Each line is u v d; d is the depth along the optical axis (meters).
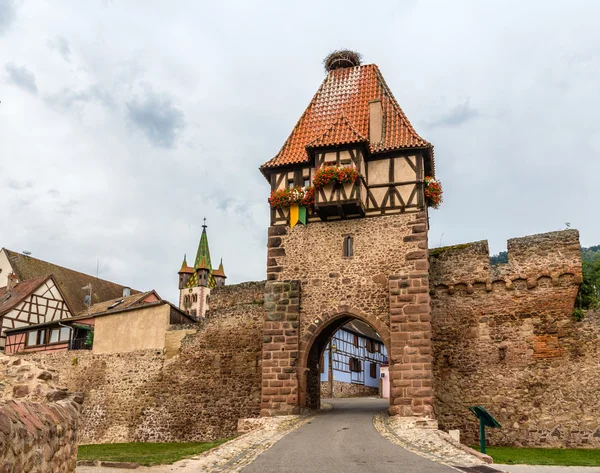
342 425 17.80
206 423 24.72
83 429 27.62
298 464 11.77
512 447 19.94
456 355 21.69
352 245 21.22
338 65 25.80
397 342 19.62
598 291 22.28
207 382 25.16
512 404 20.52
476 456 12.64
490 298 21.67
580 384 19.72
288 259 21.80
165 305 27.22
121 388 27.23
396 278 20.19
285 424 18.22
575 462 15.35
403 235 20.67
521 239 21.72
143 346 27.22
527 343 20.78
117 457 14.35
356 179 20.48
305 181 22.52
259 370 24.17
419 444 14.30
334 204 20.56
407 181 21.11
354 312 20.58
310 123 23.94
